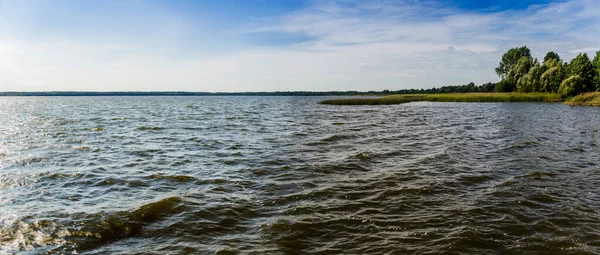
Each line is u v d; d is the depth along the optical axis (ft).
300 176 46.26
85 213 32.22
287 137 84.99
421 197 36.99
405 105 272.72
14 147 70.28
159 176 46.65
